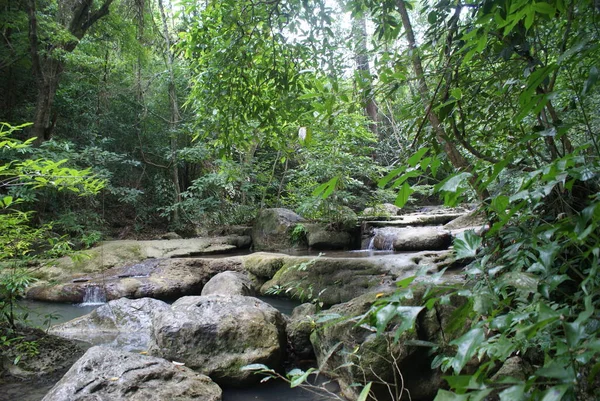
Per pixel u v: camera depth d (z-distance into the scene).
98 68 10.70
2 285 4.01
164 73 10.95
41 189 8.16
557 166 0.85
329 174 8.26
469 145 2.11
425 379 2.74
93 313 5.01
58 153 8.16
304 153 8.61
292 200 10.91
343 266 5.93
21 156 7.48
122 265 7.40
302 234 9.08
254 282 6.80
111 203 11.20
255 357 3.43
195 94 3.24
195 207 10.62
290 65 2.88
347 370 2.82
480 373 0.74
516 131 2.00
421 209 12.61
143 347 4.21
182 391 2.88
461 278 2.76
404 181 0.92
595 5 1.16
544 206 1.65
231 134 3.31
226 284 5.79
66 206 9.06
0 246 3.74
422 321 2.80
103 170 8.75
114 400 2.67
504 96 1.99
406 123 2.47
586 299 0.68
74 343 4.20
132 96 11.34
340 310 3.17
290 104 2.85
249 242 9.70
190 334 3.51
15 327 4.08
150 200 11.66
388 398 2.69
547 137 1.75
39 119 8.48
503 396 0.60
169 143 11.75
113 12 10.31
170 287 6.74
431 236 7.48
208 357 3.43
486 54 1.88
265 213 9.75
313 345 3.64
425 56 2.11
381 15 2.44
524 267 1.44
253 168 10.74
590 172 0.86
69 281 6.77
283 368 3.70
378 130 13.50
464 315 0.95
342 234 8.86
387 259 5.93
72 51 9.17
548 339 1.03
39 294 6.56
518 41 1.62
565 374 0.60
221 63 2.88
